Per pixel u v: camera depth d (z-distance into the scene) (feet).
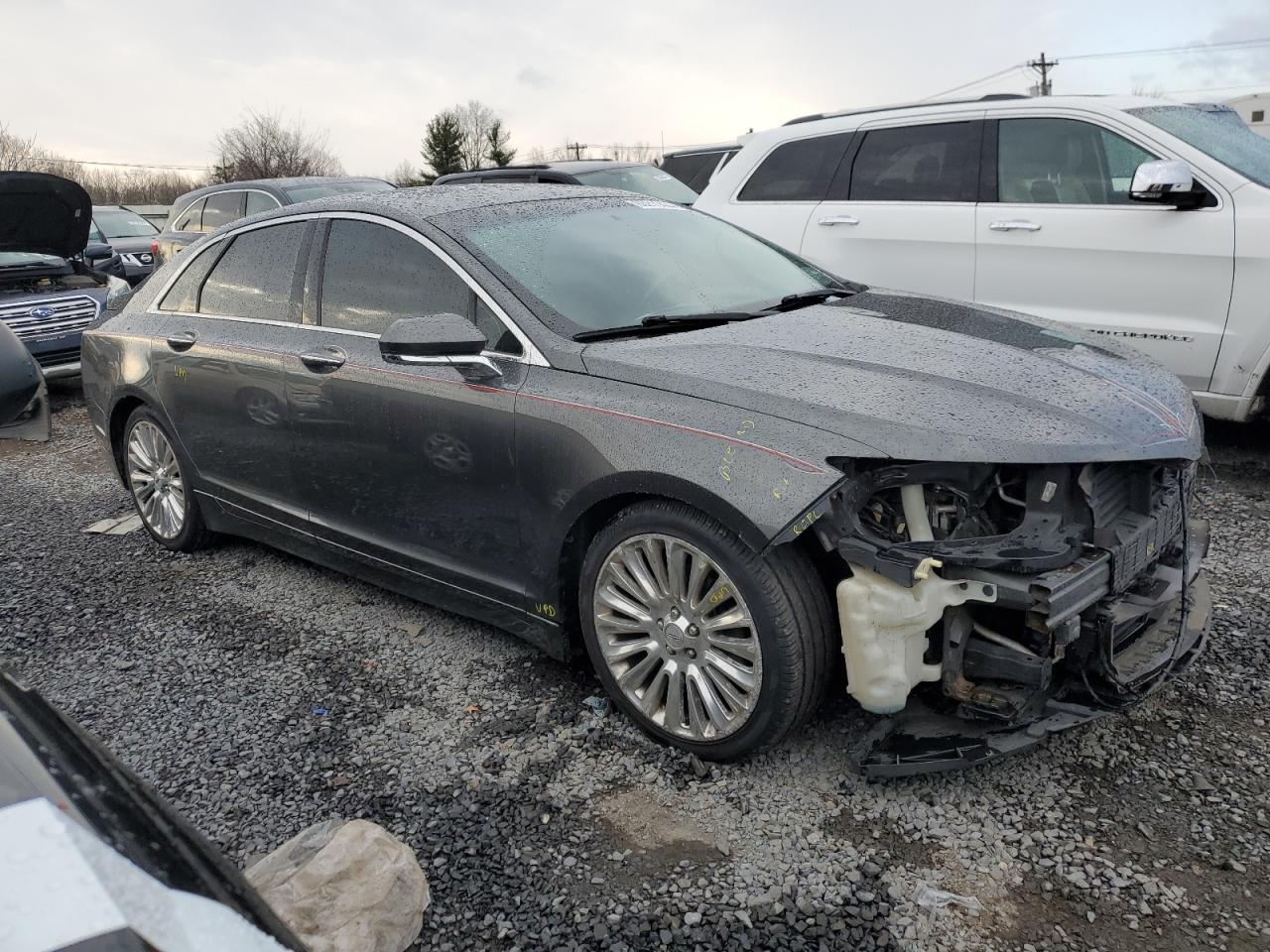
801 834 8.34
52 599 14.42
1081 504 8.27
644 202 13.62
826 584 8.89
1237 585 12.65
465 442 10.50
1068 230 17.51
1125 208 16.94
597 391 9.60
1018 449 8.00
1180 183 15.65
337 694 11.14
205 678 11.72
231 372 13.37
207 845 4.39
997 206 18.39
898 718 8.77
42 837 3.60
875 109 20.42
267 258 13.51
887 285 19.90
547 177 31.63
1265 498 15.94
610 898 7.72
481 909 7.66
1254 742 9.34
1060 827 8.28
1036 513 8.21
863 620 8.16
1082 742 9.43
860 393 8.73
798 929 7.30
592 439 9.37
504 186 13.21
